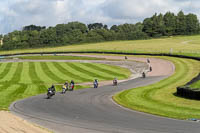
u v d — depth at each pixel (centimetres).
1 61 11469
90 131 1809
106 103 3028
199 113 2388
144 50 13950
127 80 6009
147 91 3972
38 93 4172
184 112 2431
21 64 9612
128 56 11362
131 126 1916
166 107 2711
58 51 15112
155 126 1905
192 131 1761
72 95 3844
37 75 6888
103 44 19475
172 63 8362
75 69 8056
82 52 13838
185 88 3344
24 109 2702
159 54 10631
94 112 2477
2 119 1975
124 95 3638
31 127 1792
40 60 11244
